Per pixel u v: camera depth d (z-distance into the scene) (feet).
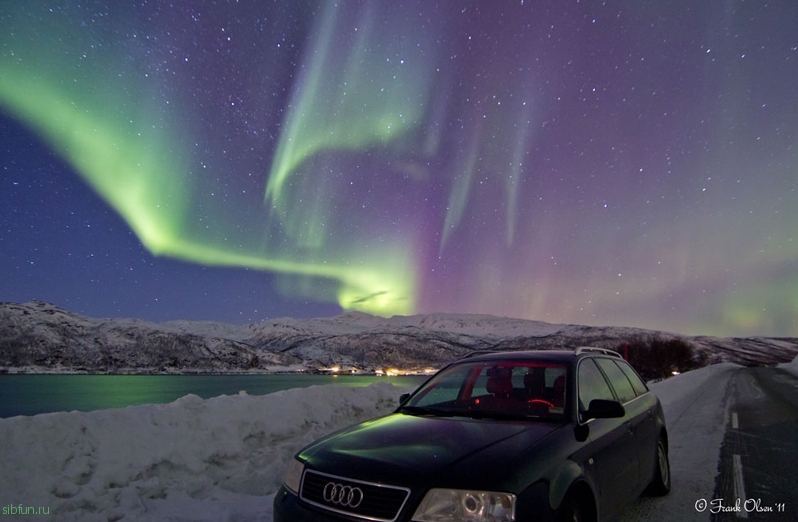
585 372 13.14
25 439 13.30
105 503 12.73
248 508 13.96
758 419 35.22
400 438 10.12
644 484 14.38
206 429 17.47
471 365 14.23
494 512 7.73
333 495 8.66
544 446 9.41
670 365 225.97
